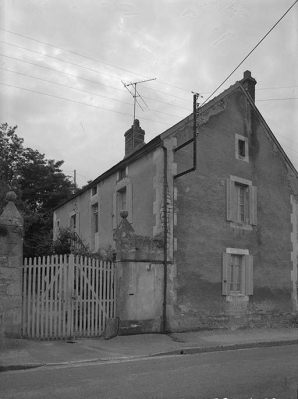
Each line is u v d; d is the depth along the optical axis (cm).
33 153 3177
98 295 1113
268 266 1554
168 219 1277
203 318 1313
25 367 781
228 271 1405
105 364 825
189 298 1288
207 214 1381
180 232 1300
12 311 983
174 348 1005
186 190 1337
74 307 1067
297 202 1716
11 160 3034
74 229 2019
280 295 1575
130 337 1112
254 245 1516
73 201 2088
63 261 1088
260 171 1588
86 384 654
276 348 1110
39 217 2500
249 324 1443
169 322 1228
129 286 1161
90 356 889
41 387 637
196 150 1325
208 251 1364
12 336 977
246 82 1694
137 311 1168
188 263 1304
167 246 1260
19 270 1001
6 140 3072
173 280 1259
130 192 1450
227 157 1477
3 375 722
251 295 1475
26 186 3125
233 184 1479
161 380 684
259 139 1608
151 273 1214
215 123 1460
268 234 1575
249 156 1557
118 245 1173
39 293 1029
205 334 1245
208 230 1375
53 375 719
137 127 1839
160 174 1302
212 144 1436
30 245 2398
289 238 1653
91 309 1096
